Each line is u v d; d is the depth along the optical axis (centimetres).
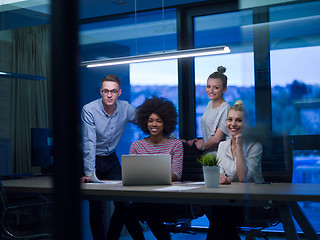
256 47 275
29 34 619
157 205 318
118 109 409
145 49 587
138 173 289
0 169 601
